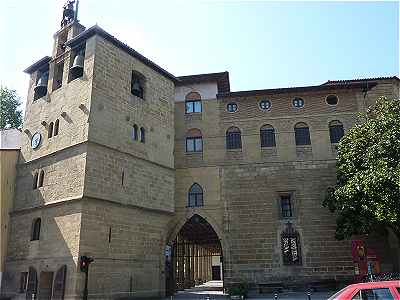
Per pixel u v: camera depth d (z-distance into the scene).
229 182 32.59
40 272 24.25
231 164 33.03
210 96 35.12
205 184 32.78
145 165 28.70
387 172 23.30
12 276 26.39
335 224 30.50
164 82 32.88
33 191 27.34
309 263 29.97
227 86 37.81
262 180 32.31
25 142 29.97
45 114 28.98
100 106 26.03
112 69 27.75
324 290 29.06
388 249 29.44
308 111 33.84
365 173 24.86
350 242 30.11
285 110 34.06
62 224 24.11
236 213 31.77
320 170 32.09
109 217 24.80
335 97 34.19
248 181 32.44
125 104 28.16
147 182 28.53
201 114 34.72
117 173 26.11
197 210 32.16
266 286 29.41
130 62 29.56
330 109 33.72
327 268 29.77
